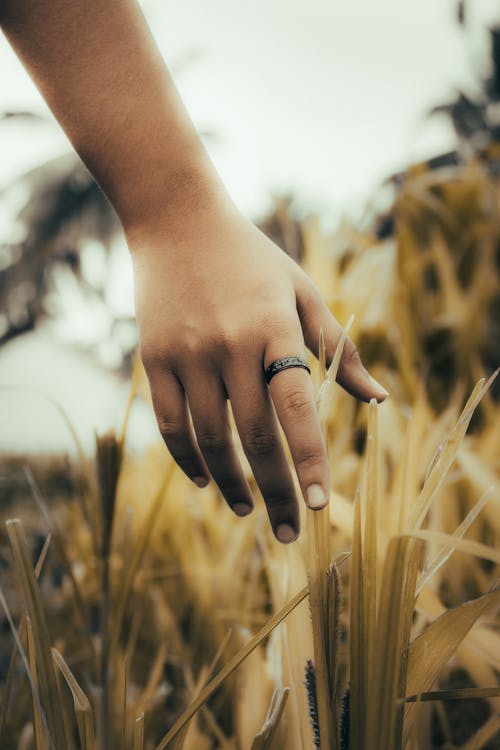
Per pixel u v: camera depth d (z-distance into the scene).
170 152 0.45
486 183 1.25
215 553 0.79
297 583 0.42
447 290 1.11
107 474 0.50
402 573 0.34
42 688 0.37
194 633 0.66
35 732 0.38
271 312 0.42
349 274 1.18
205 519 0.83
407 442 0.43
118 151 0.45
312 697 0.38
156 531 0.81
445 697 0.37
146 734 0.55
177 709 0.59
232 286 0.43
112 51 0.46
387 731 0.35
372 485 0.37
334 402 0.94
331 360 0.45
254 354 0.41
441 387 1.05
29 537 0.77
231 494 0.45
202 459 0.47
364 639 0.36
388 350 1.09
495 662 0.41
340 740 0.37
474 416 0.96
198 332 0.42
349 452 0.89
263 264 0.43
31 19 0.46
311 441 0.39
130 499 0.89
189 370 0.43
